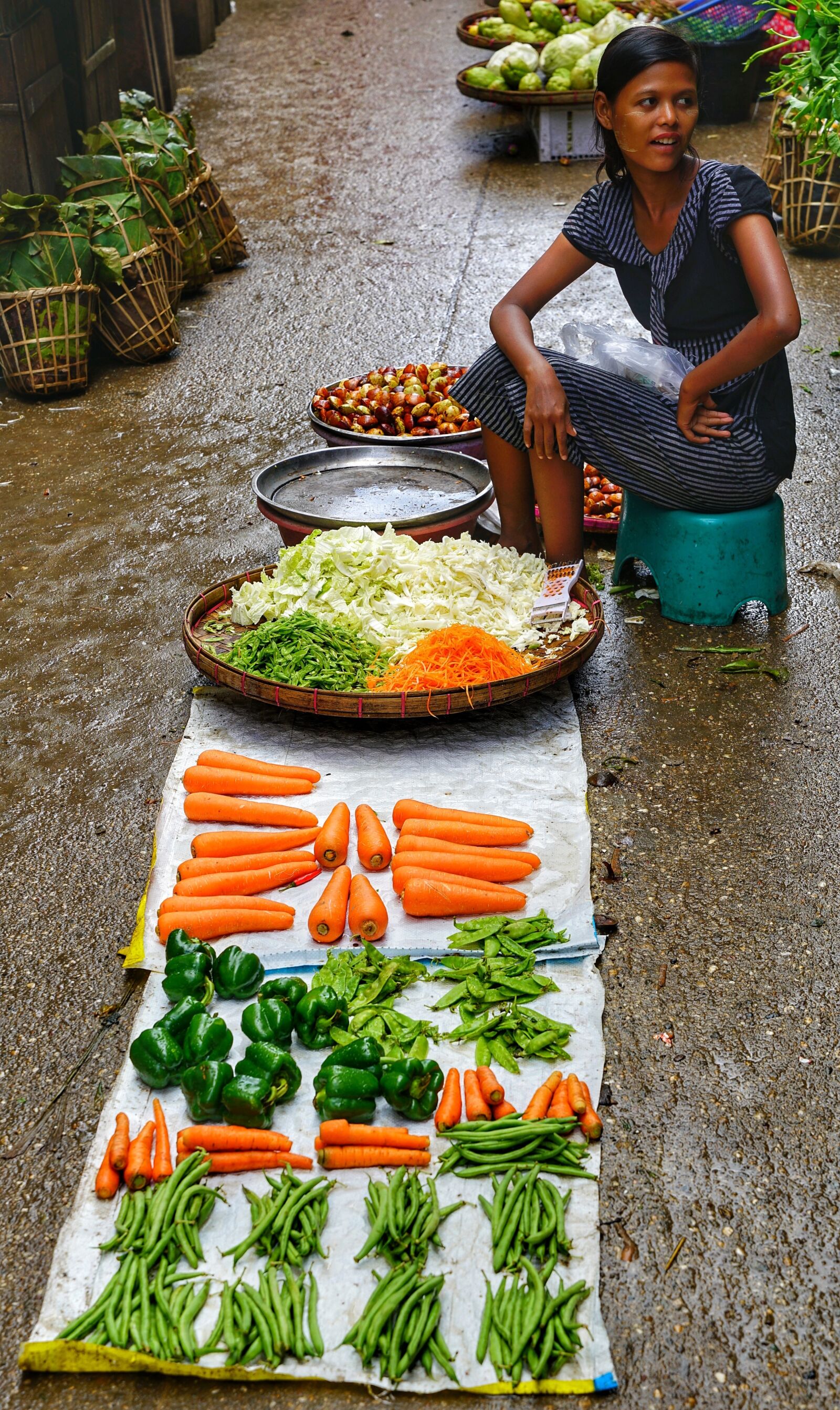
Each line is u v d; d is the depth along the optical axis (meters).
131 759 3.30
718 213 3.17
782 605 3.78
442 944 2.54
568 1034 2.32
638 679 3.51
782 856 2.83
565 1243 1.94
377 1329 1.80
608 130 3.23
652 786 3.07
